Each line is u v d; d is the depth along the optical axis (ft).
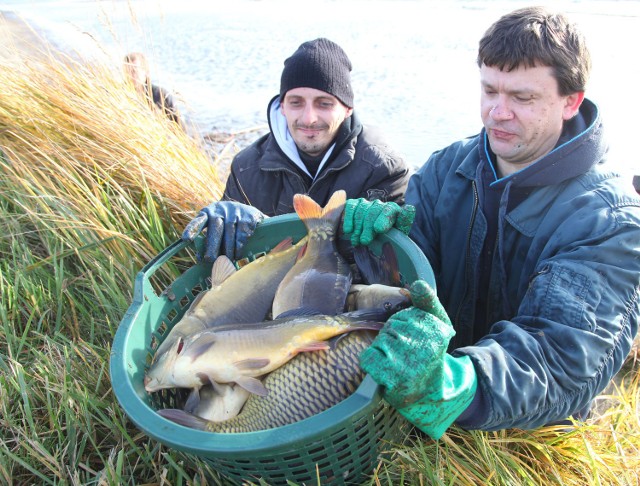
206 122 23.52
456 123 21.49
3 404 8.01
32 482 7.63
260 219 9.57
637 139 18.33
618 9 33.32
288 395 6.93
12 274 11.02
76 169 12.94
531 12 7.29
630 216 6.84
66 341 9.67
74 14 46.68
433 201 9.31
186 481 7.69
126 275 10.67
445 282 9.23
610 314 6.62
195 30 39.99
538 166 7.43
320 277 8.64
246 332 7.38
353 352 6.85
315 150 11.25
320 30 37.37
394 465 7.02
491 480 7.34
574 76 7.22
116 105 14.38
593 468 7.53
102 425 8.30
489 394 5.98
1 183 12.90
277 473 6.22
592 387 6.69
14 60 16.42
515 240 8.00
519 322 6.84
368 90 25.34
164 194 13.00
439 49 30.76
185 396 8.20
